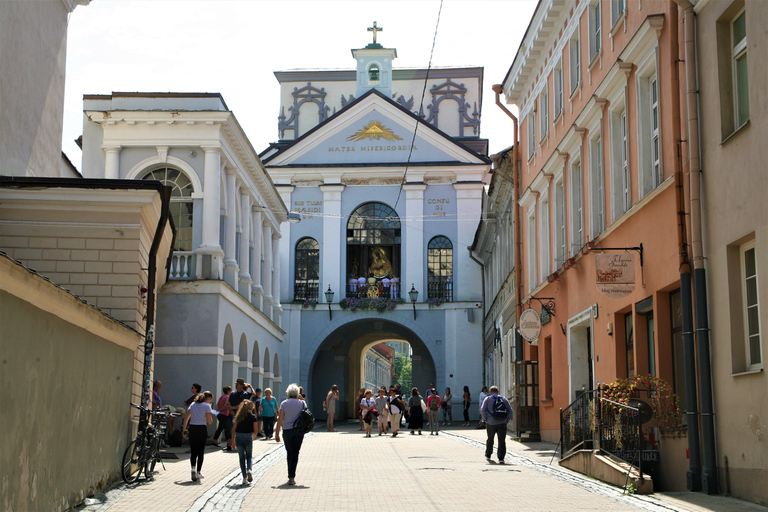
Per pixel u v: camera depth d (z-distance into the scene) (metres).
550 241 23.56
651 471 13.24
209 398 14.61
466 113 51.84
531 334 22.42
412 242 45.28
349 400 53.78
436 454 20.19
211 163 26.84
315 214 45.47
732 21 12.09
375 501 11.54
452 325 44.59
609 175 17.67
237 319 28.64
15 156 16.89
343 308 44.62
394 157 45.78
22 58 17.19
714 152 12.22
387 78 49.34
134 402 15.07
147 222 16.20
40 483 9.61
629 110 16.41
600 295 18.03
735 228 11.55
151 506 11.19
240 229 30.73
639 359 15.51
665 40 14.40
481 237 40.41
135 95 27.14
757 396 10.84
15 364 8.77
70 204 15.65
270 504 11.33
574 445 16.12
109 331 12.65
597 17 19.33
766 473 10.55
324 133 46.03
